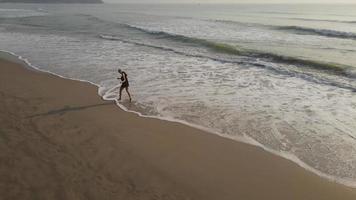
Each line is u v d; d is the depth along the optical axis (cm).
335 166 943
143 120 1275
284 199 794
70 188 793
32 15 8762
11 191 768
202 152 1020
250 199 791
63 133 1112
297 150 1041
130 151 1007
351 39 3362
